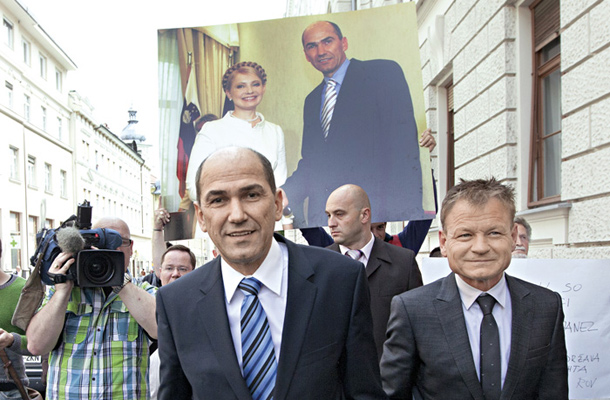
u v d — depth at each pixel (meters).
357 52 3.71
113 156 51.53
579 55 4.58
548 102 5.60
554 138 5.46
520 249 3.62
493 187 1.86
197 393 1.49
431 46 8.42
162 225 3.99
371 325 1.62
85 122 41.88
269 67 3.78
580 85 4.57
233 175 1.46
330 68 3.72
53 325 2.42
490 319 1.86
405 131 3.62
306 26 3.76
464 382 1.82
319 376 1.47
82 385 2.50
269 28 3.79
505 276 1.97
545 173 5.65
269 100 3.77
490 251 1.80
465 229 1.82
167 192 3.78
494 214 1.80
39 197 32.59
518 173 5.81
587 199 4.52
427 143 3.58
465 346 1.85
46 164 34.66
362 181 3.63
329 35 3.74
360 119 3.67
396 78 3.65
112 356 2.55
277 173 3.72
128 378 2.56
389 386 1.97
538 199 5.71
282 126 3.74
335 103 3.70
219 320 1.52
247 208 1.47
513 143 5.84
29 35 32.06
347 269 1.62
